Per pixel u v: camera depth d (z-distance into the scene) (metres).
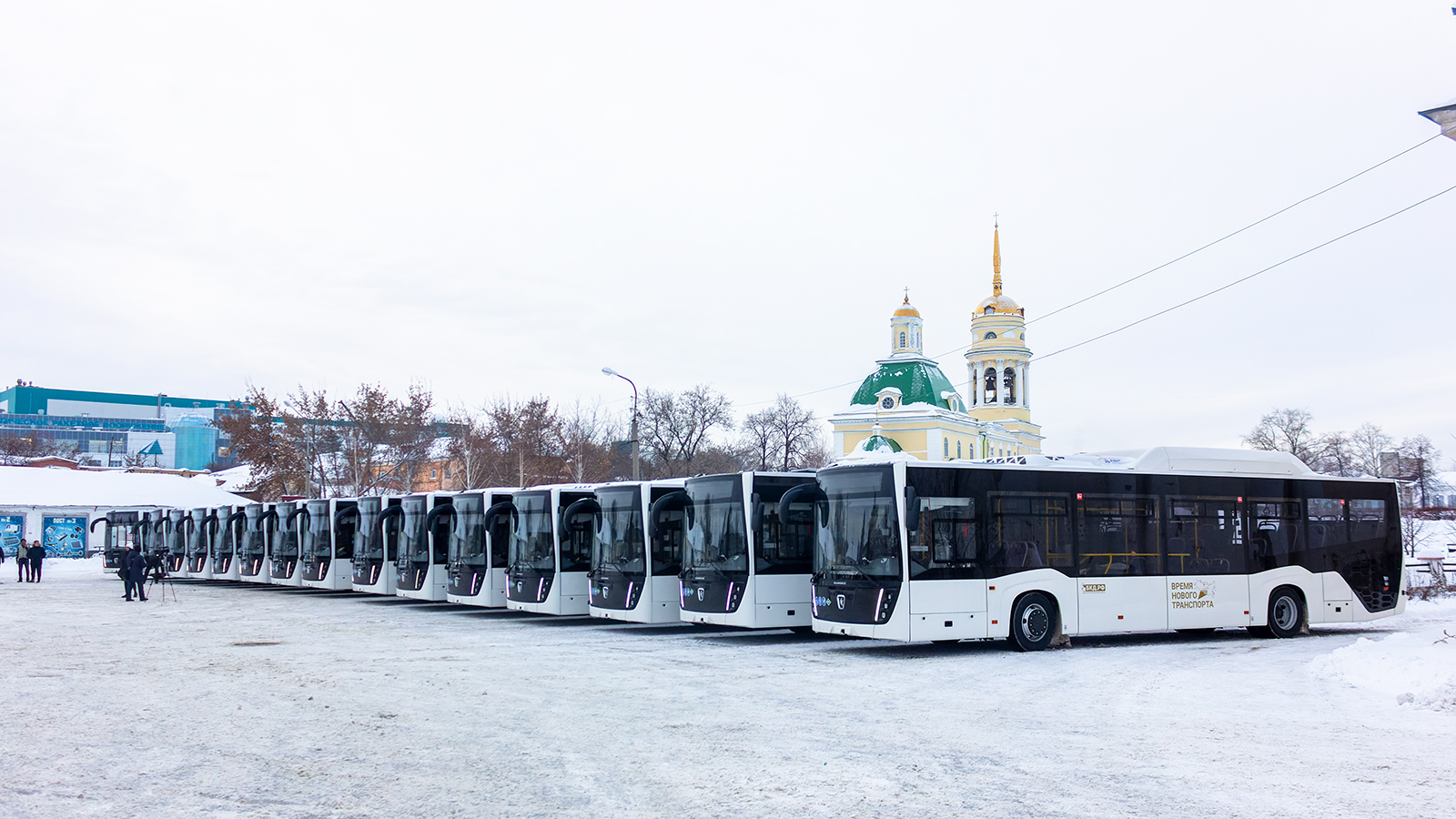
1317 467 89.62
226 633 21.88
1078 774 8.91
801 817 7.52
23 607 29.55
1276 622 21.62
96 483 66.31
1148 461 21.03
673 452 80.75
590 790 8.28
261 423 62.25
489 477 62.59
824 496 19.33
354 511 34.66
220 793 8.14
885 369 101.44
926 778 8.73
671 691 13.81
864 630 18.03
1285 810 7.74
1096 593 19.61
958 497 18.56
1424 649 15.78
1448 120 14.59
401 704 12.48
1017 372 107.75
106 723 11.09
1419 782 8.65
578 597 24.91
